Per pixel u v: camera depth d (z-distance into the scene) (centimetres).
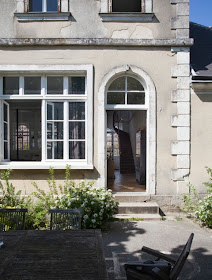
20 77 543
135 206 497
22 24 531
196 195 493
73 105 545
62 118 545
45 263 192
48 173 526
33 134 775
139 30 534
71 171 525
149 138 529
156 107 530
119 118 1230
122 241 383
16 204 459
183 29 529
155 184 528
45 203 450
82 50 530
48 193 483
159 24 533
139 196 523
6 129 571
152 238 396
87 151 524
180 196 525
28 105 742
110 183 716
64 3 529
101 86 529
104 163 528
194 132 531
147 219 478
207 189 514
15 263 192
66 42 523
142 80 547
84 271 181
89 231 266
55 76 550
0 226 299
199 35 693
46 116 541
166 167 529
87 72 525
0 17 530
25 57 528
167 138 530
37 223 414
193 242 382
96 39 524
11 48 528
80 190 439
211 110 531
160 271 205
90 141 524
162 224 459
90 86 525
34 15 527
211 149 530
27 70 525
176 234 413
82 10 532
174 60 533
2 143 546
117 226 446
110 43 525
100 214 406
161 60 532
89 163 522
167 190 528
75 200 416
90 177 525
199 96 532
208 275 291
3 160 548
